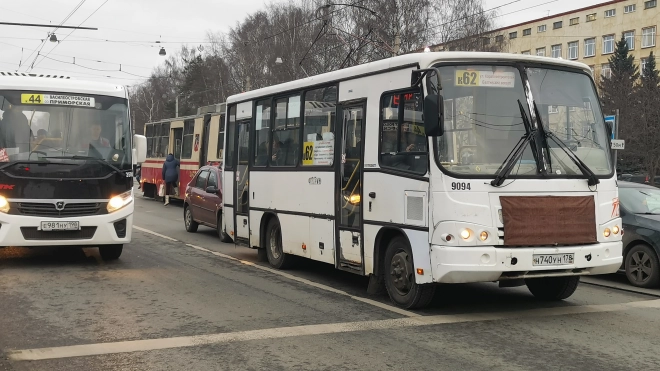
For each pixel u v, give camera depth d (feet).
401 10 125.49
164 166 86.02
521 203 23.68
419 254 24.49
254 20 170.50
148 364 18.66
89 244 35.37
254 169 38.65
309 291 30.01
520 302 28.02
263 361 19.02
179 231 56.54
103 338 21.44
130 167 36.55
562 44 232.53
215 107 74.74
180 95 237.04
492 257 23.07
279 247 36.45
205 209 51.93
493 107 24.44
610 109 134.41
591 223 24.79
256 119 38.78
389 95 26.68
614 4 216.74
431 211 23.75
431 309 26.32
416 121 24.82
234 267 36.91
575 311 26.17
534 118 24.77
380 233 27.09
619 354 19.86
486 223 23.27
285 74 151.02
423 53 24.79
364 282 32.60
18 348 20.24
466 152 23.76
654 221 32.42
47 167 34.24
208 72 204.13
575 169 24.90
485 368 18.40
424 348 20.44
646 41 207.82
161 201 94.89
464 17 126.21
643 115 127.13
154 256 40.65
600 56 220.64
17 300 27.14
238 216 41.04
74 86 36.22
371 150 27.63
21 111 34.71
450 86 24.17
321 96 31.91
